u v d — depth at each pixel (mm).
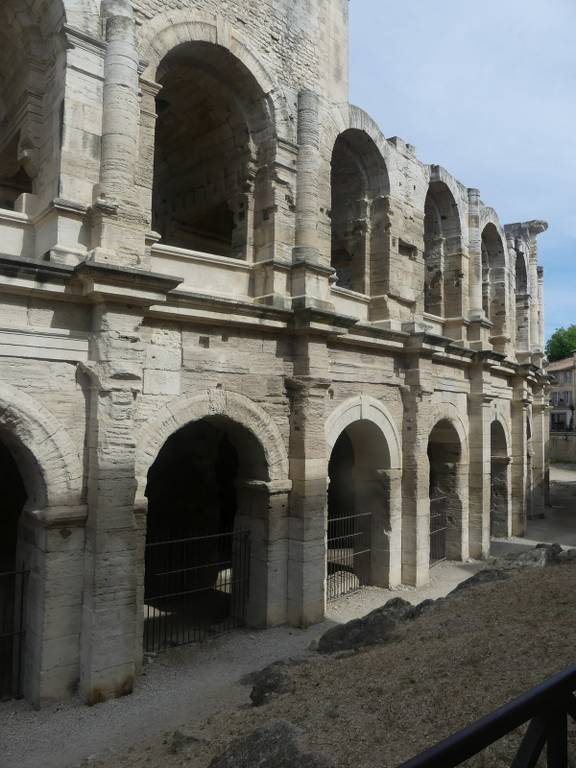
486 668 9781
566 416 103500
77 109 13375
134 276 12836
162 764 9453
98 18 13797
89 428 13195
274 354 17172
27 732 11500
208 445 23391
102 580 12703
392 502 21281
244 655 15242
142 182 14617
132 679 13078
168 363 14805
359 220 22219
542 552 17469
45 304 12820
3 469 19297
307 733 8750
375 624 13984
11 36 14859
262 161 18047
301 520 17125
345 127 20250
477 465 26594
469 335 27047
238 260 17359
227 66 17172
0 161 18000
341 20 20531
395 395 21641
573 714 2986
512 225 38781
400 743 8109
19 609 13508
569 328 107750
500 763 7188
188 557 22469
